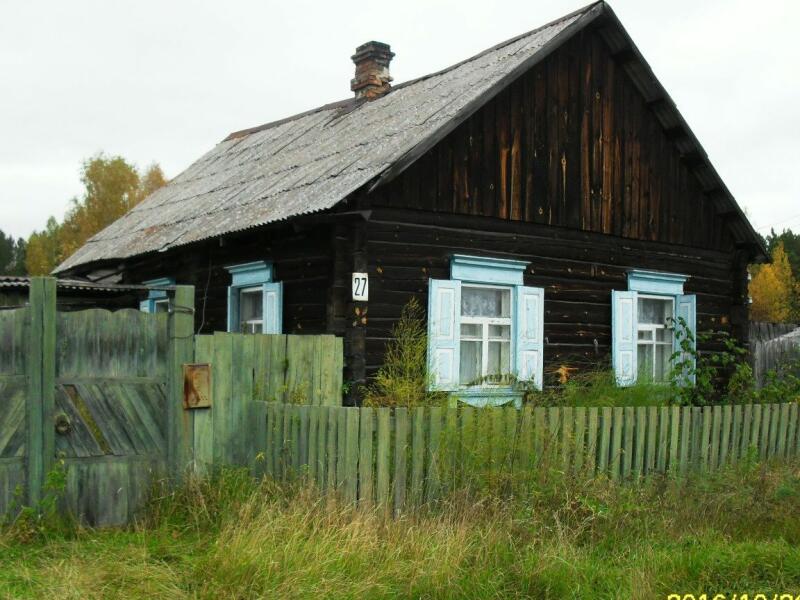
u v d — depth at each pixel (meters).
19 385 6.48
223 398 7.39
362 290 10.20
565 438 7.38
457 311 11.02
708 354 14.51
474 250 11.45
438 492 6.76
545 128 12.37
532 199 12.12
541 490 6.82
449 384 10.80
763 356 17.00
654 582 5.46
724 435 8.68
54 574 5.38
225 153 18.92
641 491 7.32
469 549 5.76
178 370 7.16
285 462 7.12
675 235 14.09
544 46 11.84
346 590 5.16
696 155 14.01
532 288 11.89
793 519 7.04
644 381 11.22
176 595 5.04
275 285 11.52
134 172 49.69
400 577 5.39
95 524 6.71
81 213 48.69
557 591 5.34
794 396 11.29
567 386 10.95
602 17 12.69
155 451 7.04
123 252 14.53
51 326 6.60
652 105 13.70
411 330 10.52
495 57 13.35
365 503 6.52
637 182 13.56
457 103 11.34
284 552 5.42
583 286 12.77
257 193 12.88
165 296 14.69
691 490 7.54
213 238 11.55
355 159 11.44
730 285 15.11
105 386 6.86
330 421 6.79
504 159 11.84
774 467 8.68
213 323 13.37
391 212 10.68
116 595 5.07
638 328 13.65
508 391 11.47
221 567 5.30
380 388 10.10
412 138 10.76
